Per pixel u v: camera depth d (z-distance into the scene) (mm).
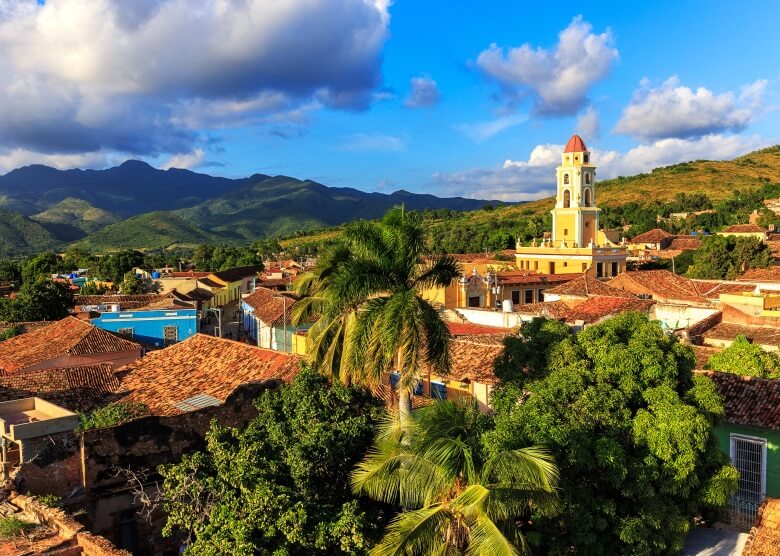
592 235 75062
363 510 15188
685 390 16828
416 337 16094
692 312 36281
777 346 29844
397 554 11266
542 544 14508
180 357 29984
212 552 13469
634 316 18766
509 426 14016
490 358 24438
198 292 76312
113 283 92562
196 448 19953
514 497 11953
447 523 11891
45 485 18031
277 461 15383
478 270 74562
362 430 16484
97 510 17875
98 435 18109
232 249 160500
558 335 18469
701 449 14883
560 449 14086
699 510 18422
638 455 15062
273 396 18703
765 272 51781
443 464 12438
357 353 16750
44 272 99500
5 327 47219
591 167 74625
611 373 16312
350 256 19625
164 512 18828
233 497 14438
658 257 87562
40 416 20719
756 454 19625
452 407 13914
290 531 13133
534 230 126375
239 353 28391
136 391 26953
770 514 14883
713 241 66750
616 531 14281
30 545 15055
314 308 21625
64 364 33562
